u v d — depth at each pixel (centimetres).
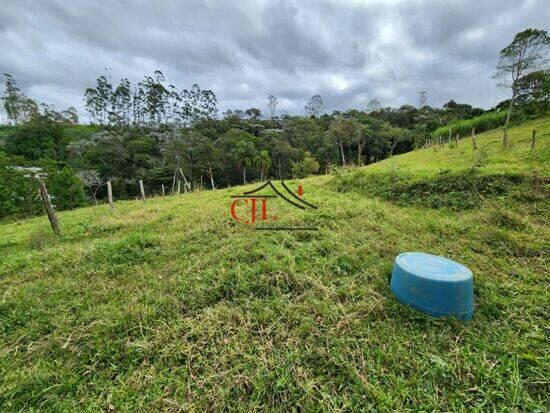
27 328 251
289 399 171
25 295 303
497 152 1011
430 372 181
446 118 4106
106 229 573
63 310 273
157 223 571
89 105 5538
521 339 206
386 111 5522
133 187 3070
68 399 180
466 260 321
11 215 1470
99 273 349
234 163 3094
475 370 179
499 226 405
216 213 571
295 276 293
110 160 3008
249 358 198
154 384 186
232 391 179
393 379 179
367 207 544
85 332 236
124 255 392
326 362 193
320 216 493
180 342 219
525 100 2128
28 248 518
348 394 171
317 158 3341
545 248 333
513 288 266
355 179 795
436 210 526
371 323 229
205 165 2939
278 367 190
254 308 256
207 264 341
